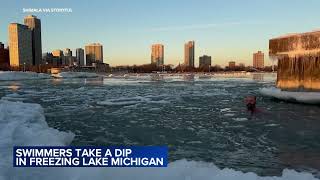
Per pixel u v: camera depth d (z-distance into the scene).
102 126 16.19
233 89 43.97
